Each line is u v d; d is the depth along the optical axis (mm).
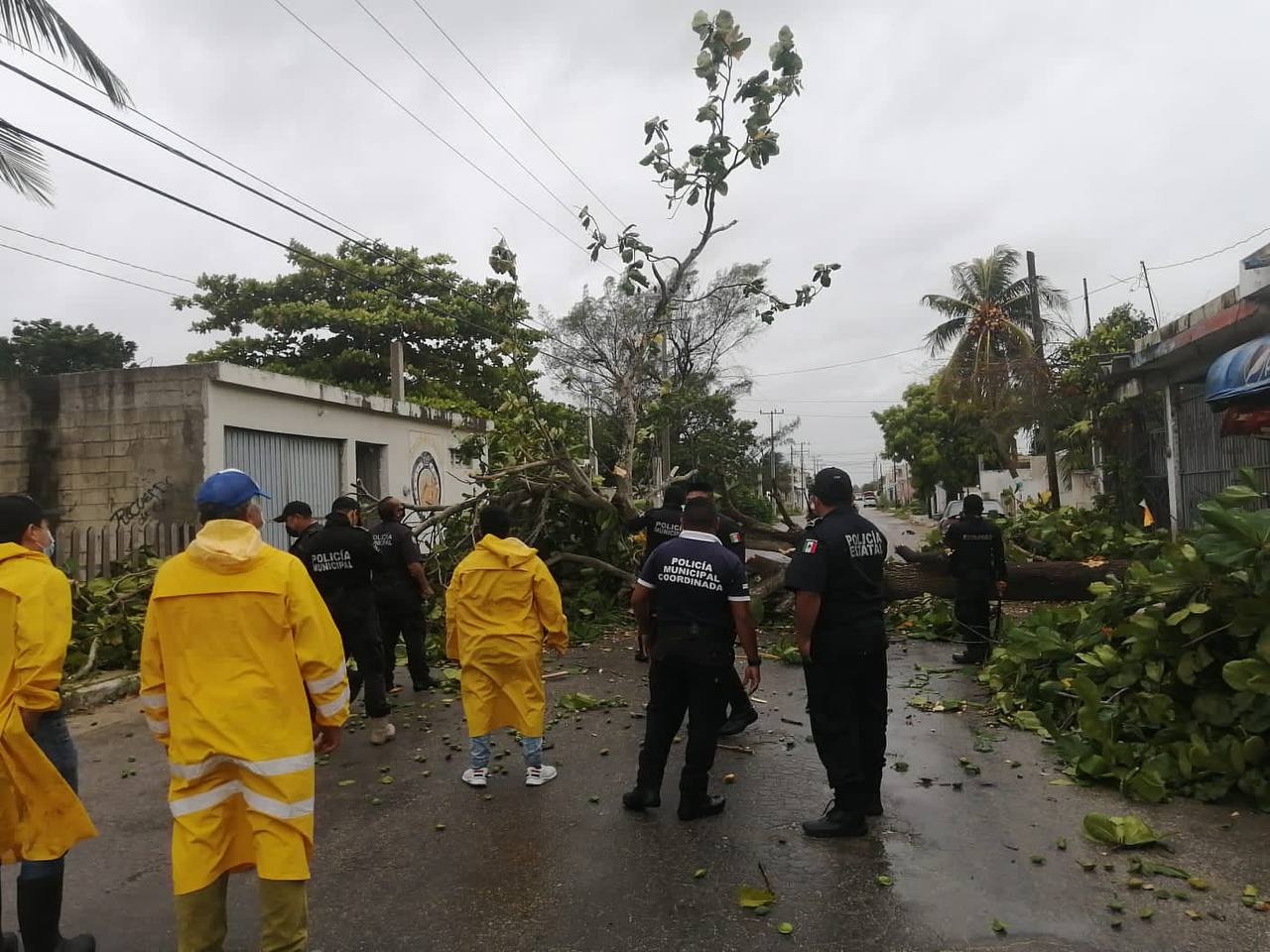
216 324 26766
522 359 11516
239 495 3025
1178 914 3436
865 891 3736
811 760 5625
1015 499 26375
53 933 3236
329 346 26109
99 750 6406
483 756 5250
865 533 4504
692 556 4668
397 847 4379
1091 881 3750
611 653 9383
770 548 11633
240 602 2875
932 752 5676
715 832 4445
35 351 23453
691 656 4551
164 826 4828
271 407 13906
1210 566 5219
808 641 4348
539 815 4758
